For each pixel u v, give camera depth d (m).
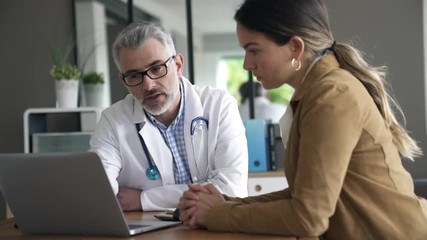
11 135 4.26
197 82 4.04
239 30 1.39
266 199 1.51
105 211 1.33
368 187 1.31
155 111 1.94
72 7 4.20
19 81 4.25
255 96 3.99
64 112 4.01
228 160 2.00
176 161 2.03
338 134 1.24
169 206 1.89
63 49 4.21
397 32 3.88
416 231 1.32
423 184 3.54
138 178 2.04
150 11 4.10
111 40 4.15
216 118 2.05
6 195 1.48
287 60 1.37
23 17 4.25
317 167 1.24
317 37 1.38
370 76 1.39
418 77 3.86
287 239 1.26
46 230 1.49
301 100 1.33
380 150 1.32
